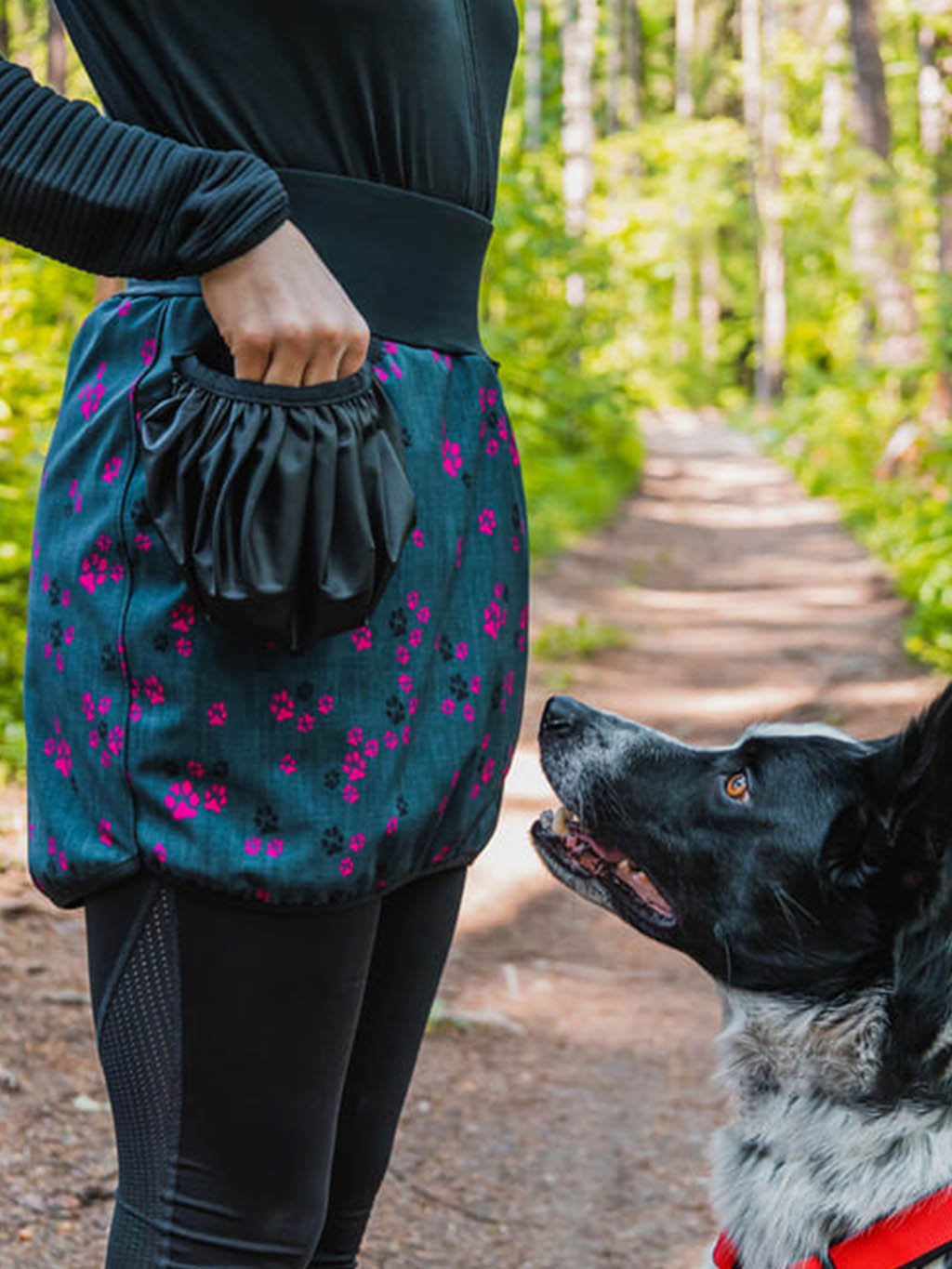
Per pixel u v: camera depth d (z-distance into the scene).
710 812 2.53
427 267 1.74
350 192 1.67
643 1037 4.79
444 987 5.04
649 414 38.34
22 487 6.28
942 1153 2.29
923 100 19.00
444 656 1.75
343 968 1.68
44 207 1.50
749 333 48.28
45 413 6.43
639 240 27.69
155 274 1.53
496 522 1.83
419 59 1.68
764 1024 2.48
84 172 1.49
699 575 13.98
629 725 2.68
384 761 1.67
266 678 1.61
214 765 1.60
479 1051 4.56
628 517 17.53
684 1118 4.21
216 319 1.54
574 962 5.39
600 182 28.33
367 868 1.65
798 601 12.62
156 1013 1.66
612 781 2.63
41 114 1.50
